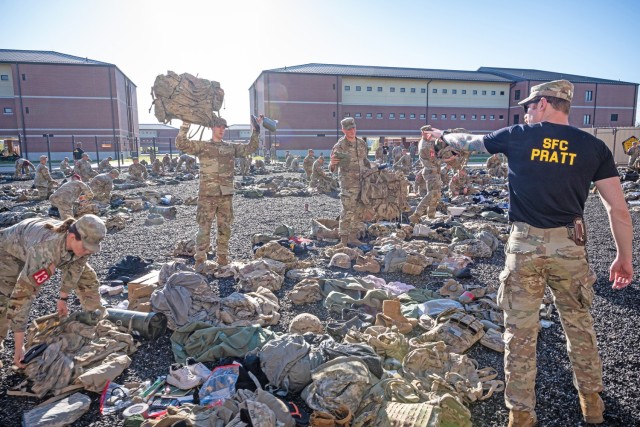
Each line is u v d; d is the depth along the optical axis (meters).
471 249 7.30
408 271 6.32
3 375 3.63
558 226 2.57
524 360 2.63
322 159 17.84
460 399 3.15
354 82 56.69
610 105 61.12
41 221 3.47
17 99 46.47
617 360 3.79
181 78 6.00
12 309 3.30
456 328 4.09
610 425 2.93
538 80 59.09
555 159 2.54
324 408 2.94
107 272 6.55
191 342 4.00
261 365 3.42
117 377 3.61
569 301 2.71
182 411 2.94
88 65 48.03
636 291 5.48
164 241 8.84
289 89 54.69
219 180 6.28
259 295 5.07
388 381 3.13
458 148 3.09
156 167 24.61
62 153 48.09
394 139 48.62
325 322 4.67
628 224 2.59
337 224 9.39
